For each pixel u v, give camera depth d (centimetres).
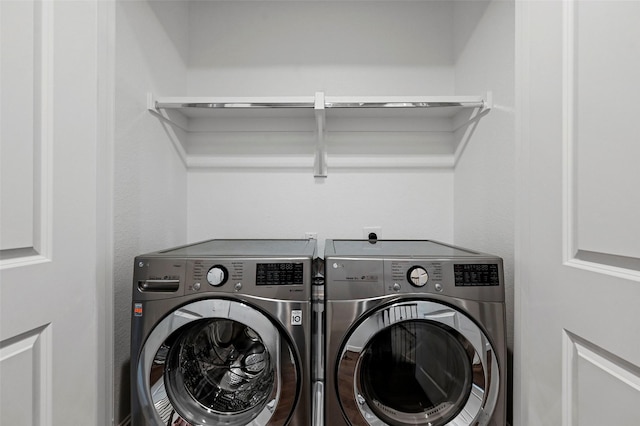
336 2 180
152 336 104
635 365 65
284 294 105
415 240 174
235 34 181
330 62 181
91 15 100
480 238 146
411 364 112
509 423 117
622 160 67
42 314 83
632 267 66
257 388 112
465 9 164
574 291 81
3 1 74
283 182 181
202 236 182
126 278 120
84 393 97
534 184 99
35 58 82
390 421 107
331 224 182
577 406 80
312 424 111
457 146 174
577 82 81
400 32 181
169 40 158
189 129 179
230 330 114
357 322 106
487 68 139
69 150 92
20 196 78
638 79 64
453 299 105
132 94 124
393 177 181
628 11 66
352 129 180
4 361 74
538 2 97
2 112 74
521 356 105
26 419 79
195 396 113
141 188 132
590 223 76
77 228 95
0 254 74
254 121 180
